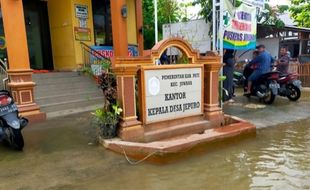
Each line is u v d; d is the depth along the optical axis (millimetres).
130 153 4047
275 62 9484
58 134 5242
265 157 4078
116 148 4207
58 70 10273
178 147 4023
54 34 10609
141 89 4570
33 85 6375
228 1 6465
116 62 4305
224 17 6578
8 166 3818
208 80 5363
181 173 3582
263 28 12078
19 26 6176
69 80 8633
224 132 4688
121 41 8594
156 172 3607
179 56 5566
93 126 5684
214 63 5305
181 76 4988
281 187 3174
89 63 10016
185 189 3170
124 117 4473
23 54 6270
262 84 8008
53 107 7191
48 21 10680
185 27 8359
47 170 3662
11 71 6133
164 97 4824
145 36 15172
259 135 5133
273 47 12453
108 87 4770
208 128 5328
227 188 3182
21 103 6242
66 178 3426
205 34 7918
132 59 4402
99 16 10961
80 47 10258
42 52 10633
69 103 7500
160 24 14625
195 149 4242
